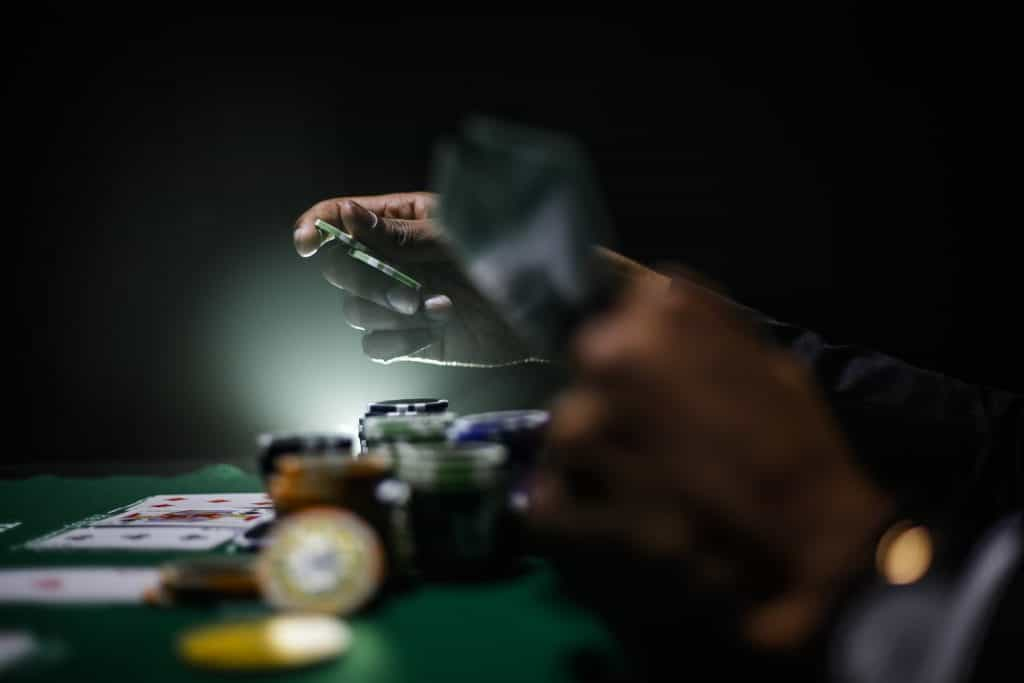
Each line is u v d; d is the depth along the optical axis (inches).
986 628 24.4
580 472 25.8
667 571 25.2
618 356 24.8
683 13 176.7
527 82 179.3
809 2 174.9
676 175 179.5
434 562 41.4
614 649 32.9
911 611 24.6
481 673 30.8
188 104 177.9
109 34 175.2
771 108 177.2
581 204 23.5
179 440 183.0
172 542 51.4
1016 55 171.6
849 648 24.5
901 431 45.9
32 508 65.1
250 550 49.1
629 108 179.0
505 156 23.1
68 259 179.0
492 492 42.0
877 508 25.9
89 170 177.5
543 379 176.4
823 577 24.9
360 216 65.5
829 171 177.8
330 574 37.4
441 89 179.5
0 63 173.9
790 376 26.7
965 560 25.7
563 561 27.1
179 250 180.2
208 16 176.4
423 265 69.3
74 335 180.4
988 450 45.1
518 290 24.9
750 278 180.4
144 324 181.2
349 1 177.8
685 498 24.8
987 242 175.9
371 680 30.2
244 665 30.5
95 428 182.1
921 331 178.9
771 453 24.9
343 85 179.2
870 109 175.9
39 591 40.7
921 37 173.6
